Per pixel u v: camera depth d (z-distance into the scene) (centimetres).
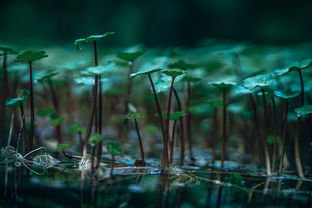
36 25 278
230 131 95
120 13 288
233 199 70
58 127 84
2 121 81
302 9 288
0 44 103
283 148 77
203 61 106
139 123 104
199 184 73
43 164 76
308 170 81
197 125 115
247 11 298
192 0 292
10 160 77
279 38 288
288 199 70
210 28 297
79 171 75
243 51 96
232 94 93
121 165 78
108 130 102
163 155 76
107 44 280
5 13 272
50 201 68
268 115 85
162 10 288
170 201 69
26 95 77
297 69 76
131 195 70
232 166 82
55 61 113
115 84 99
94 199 69
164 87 77
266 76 76
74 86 106
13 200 68
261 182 75
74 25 286
